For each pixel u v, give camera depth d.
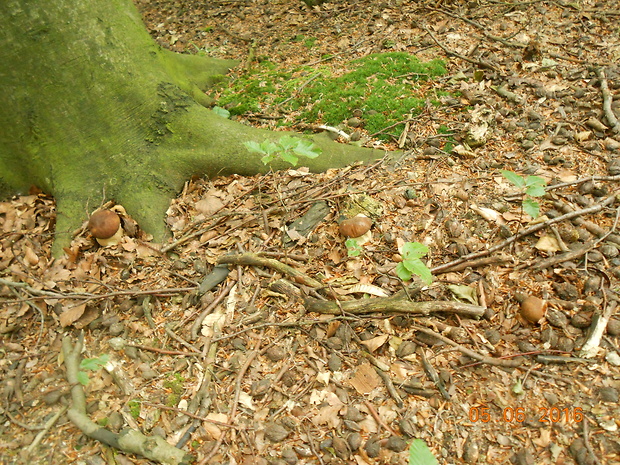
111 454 2.46
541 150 3.95
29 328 3.16
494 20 5.93
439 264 3.18
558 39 5.41
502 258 3.06
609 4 5.93
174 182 3.96
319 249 3.39
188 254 3.52
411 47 5.65
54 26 3.37
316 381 2.70
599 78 4.54
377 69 5.07
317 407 2.58
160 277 3.39
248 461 2.36
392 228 3.46
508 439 2.33
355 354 2.79
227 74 5.68
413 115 4.49
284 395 2.66
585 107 4.29
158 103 3.92
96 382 2.78
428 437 2.39
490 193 3.63
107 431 2.49
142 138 3.90
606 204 3.35
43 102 3.54
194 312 3.16
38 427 2.57
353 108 4.61
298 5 7.38
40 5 3.27
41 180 3.86
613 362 2.51
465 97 4.60
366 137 4.39
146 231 3.70
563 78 4.74
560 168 3.76
